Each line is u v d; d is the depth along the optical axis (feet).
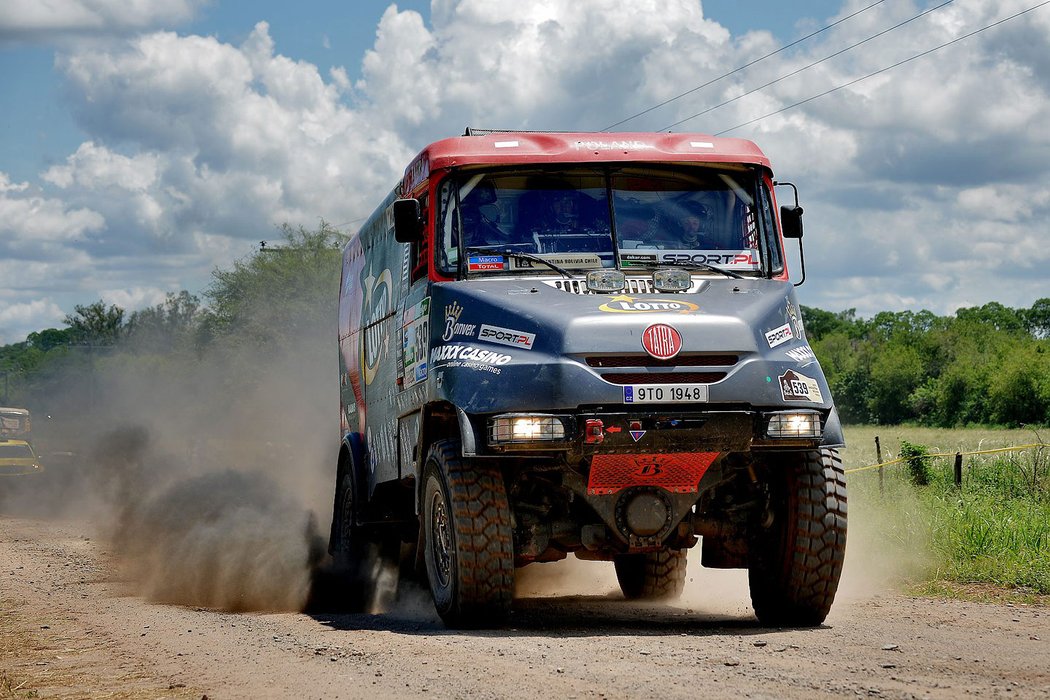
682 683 20.35
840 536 28.12
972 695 19.27
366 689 21.31
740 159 31.45
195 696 22.20
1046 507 49.52
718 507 29.76
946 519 44.14
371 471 40.50
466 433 27.09
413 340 33.09
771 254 31.12
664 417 26.58
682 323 27.17
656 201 31.09
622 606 35.70
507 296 28.76
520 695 19.86
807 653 23.62
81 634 32.65
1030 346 272.92
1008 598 34.01
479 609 28.14
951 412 262.67
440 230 30.63
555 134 31.65
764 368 27.22
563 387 26.45
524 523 29.09
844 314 485.97
